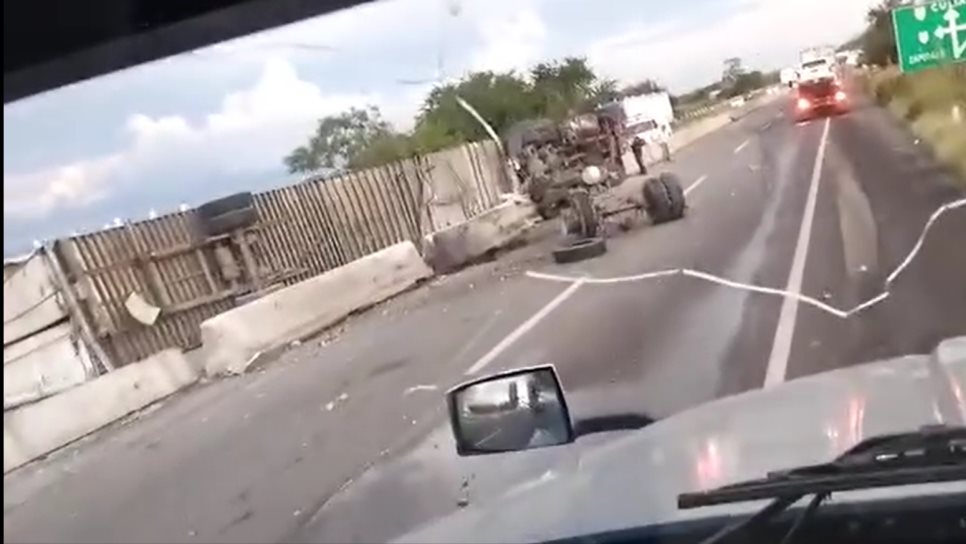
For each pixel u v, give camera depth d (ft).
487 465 7.42
